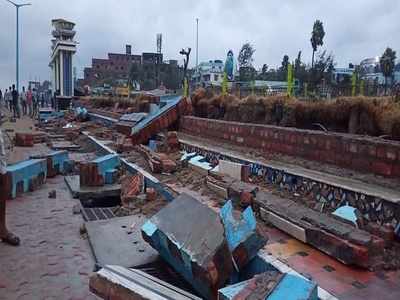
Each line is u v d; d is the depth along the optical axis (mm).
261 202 6441
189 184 8828
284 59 41375
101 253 5863
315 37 32875
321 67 23812
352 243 4566
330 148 7875
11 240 6293
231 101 14547
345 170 7352
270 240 5328
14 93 35406
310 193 6859
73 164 12734
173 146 13328
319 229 5004
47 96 58875
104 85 68000
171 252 5043
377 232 5133
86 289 4930
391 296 3883
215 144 12273
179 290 4168
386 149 6523
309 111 10727
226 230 4785
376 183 6328
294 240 5336
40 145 18250
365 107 9391
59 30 56000
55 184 10867
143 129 15320
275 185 7832
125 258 5707
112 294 4027
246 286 3506
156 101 20750
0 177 6133
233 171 8477
